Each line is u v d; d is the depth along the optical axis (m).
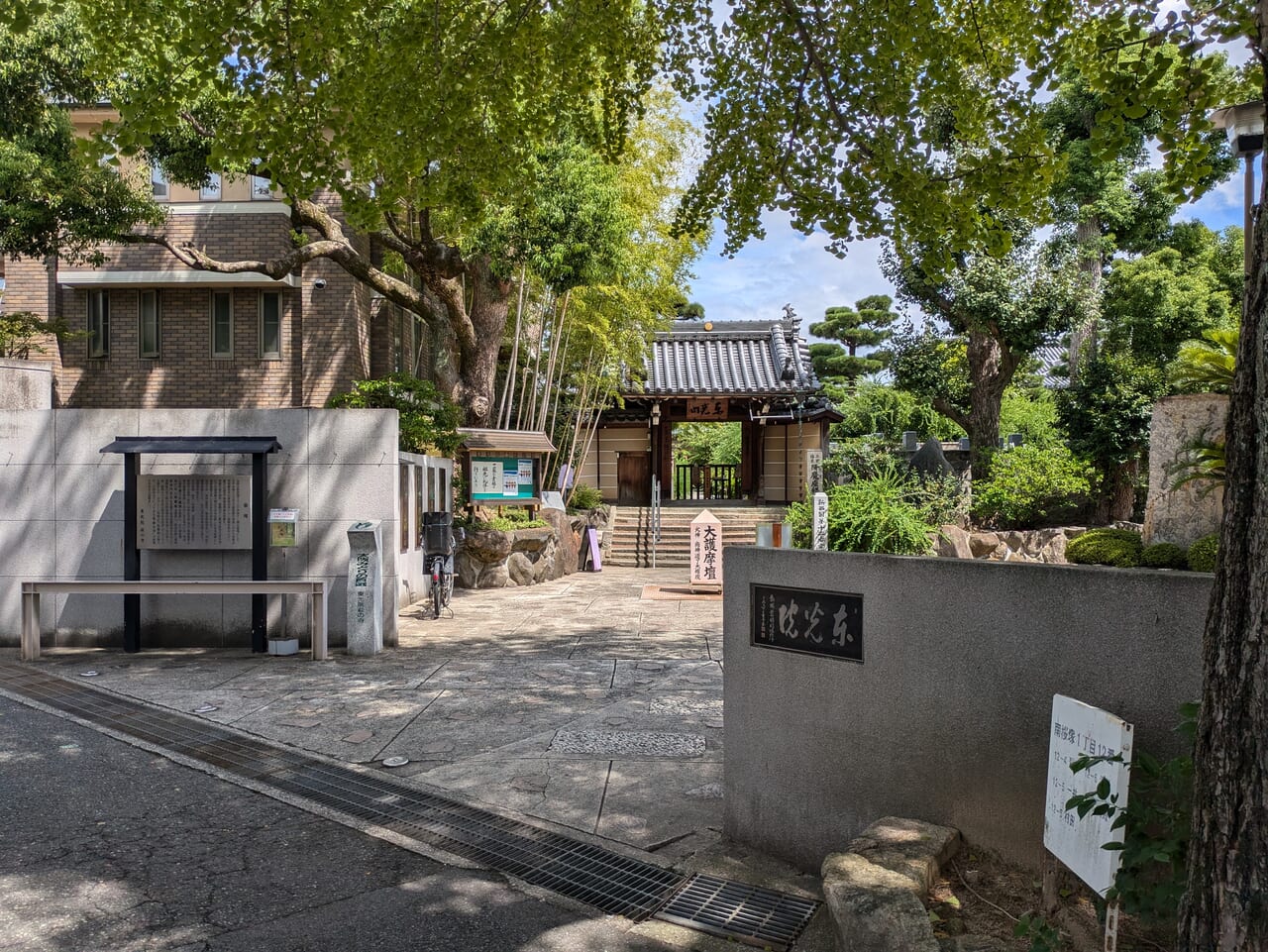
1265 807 1.90
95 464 9.41
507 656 9.13
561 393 22.53
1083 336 18.38
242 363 16.91
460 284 16.47
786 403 24.45
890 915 2.85
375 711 6.89
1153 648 2.93
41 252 12.38
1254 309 2.05
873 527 8.00
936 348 17.62
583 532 20.14
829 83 6.02
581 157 12.95
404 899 3.84
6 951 3.38
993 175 6.09
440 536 12.37
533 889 3.96
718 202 6.81
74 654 9.08
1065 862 2.75
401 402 14.45
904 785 3.67
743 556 4.34
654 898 3.88
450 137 6.21
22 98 11.16
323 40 5.47
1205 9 4.57
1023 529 14.74
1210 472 6.65
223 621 9.44
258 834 4.54
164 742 6.09
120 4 5.35
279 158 5.69
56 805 4.91
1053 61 5.60
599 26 6.29
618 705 7.02
